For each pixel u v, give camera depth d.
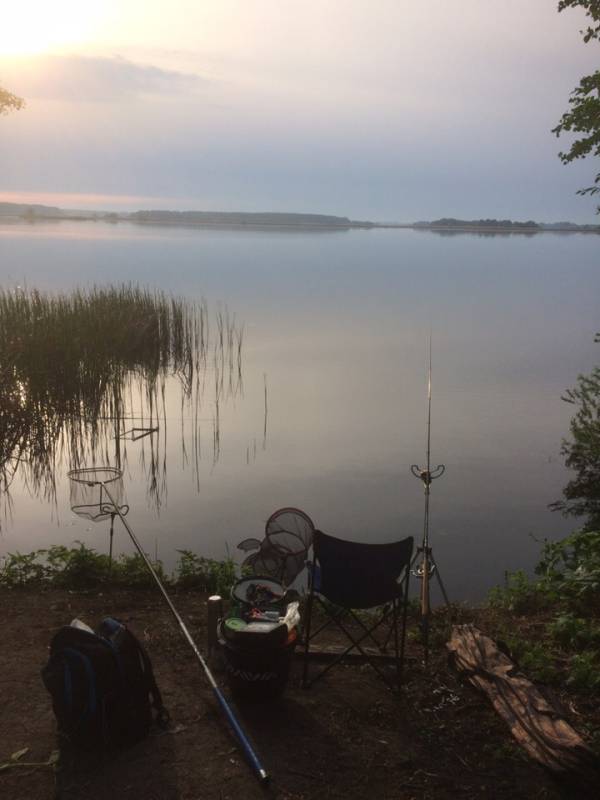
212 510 9.36
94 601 5.55
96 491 9.45
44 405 12.37
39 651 4.64
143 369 16.69
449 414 14.30
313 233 192.75
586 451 11.69
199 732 3.80
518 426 13.43
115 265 50.31
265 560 5.38
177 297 31.58
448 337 24.12
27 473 10.89
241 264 57.16
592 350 21.67
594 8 8.52
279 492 10.05
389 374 18.14
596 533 6.81
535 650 4.76
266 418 14.05
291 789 3.39
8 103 20.06
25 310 14.63
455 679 4.45
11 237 98.38
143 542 8.30
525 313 30.67
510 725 3.81
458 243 132.00
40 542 8.24
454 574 7.57
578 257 85.00
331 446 12.23
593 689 4.29
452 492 10.10
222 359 19.41
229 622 4.10
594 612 5.60
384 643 4.95
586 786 3.40
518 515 9.28
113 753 3.62
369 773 3.53
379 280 45.66
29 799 3.29
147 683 3.75
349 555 4.22
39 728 3.79
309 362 19.52
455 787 3.45
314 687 4.31
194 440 12.53
